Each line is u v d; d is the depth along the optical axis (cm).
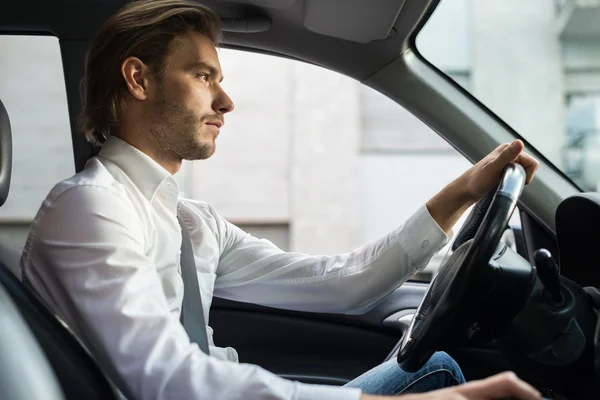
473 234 142
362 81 210
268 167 1029
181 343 116
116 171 143
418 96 202
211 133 155
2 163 140
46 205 131
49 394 92
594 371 133
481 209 142
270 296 180
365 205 936
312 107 992
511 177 131
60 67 190
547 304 136
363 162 970
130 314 118
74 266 124
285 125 1032
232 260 182
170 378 112
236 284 181
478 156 201
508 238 206
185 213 172
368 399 108
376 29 190
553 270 131
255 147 1049
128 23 151
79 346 114
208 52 154
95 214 127
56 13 185
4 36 187
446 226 167
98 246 124
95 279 122
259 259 181
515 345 137
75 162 192
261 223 1043
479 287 131
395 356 161
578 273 170
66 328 115
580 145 203
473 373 198
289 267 178
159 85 150
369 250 174
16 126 169
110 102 152
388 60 201
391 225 848
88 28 187
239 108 1063
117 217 128
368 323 219
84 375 112
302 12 188
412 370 134
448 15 194
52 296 128
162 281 144
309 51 206
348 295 174
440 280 140
